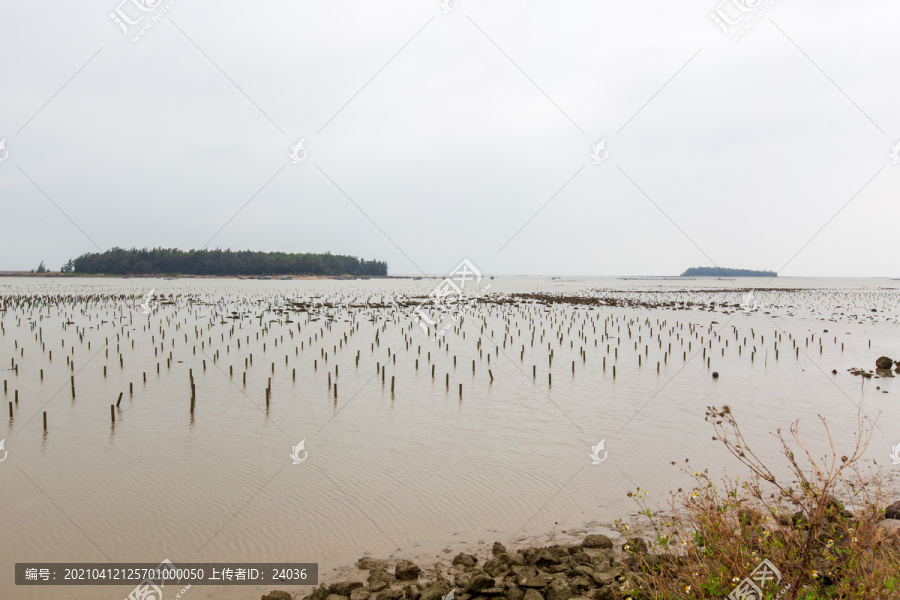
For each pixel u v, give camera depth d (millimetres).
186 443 24203
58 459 22125
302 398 32969
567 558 13844
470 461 21906
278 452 23047
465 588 12688
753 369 42969
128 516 17156
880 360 42812
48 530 16281
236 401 32062
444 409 30344
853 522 10797
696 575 10492
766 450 23047
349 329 67875
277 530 16281
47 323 71312
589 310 99000
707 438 24797
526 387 36312
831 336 62969
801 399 32688
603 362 42469
